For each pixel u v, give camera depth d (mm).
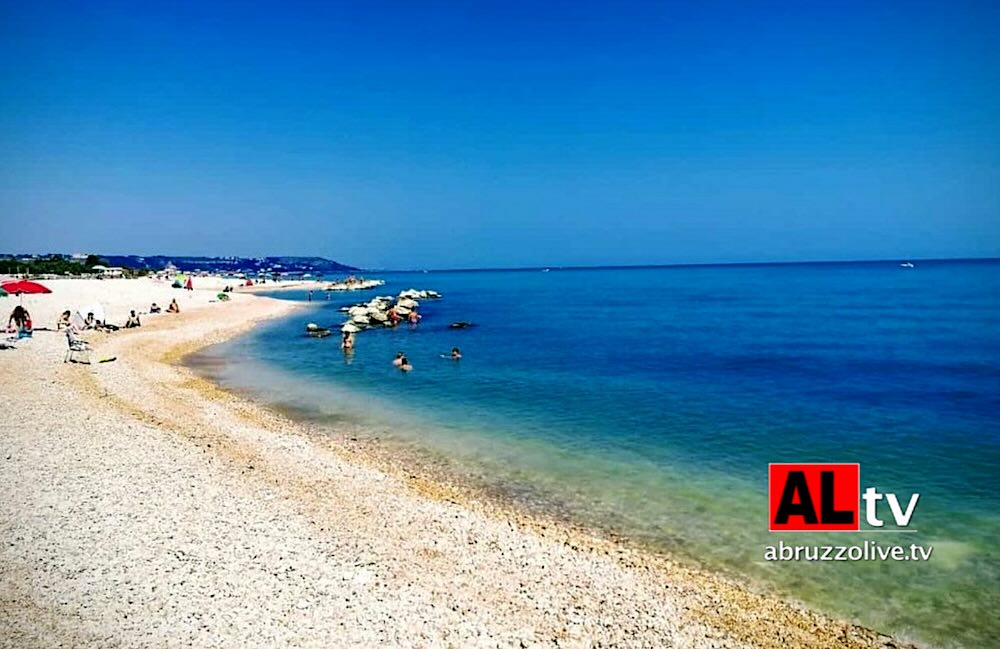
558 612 11773
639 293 129000
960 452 21328
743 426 24984
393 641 10492
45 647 9805
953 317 66062
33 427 21281
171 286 105938
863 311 76188
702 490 18281
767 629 11508
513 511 16719
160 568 12359
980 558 14109
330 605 11453
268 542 13812
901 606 12312
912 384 32750
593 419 26172
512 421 25859
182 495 16141
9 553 12680
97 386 28484
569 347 47938
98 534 13664
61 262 142125
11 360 33344
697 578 13336
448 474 19500
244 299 97875
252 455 20219
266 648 10102
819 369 37531
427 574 12945
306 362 40781
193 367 37656
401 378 35344
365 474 19109
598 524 15977
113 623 10516
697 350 45906
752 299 103438
